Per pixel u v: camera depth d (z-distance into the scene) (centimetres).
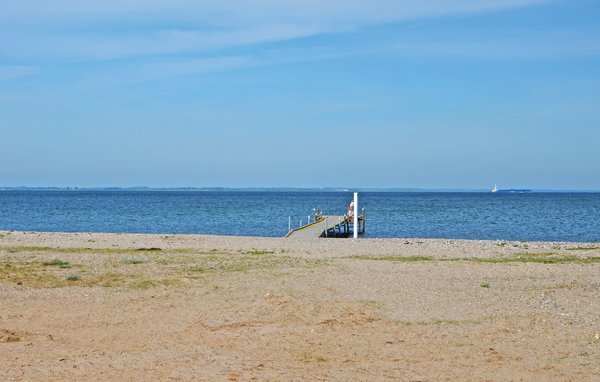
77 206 10875
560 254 2758
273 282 1805
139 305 1506
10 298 1571
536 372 985
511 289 1745
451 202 14375
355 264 2247
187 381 930
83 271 2008
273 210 9650
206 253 2598
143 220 6919
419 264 2286
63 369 984
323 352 1105
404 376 963
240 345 1150
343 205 12056
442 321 1339
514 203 13675
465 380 945
